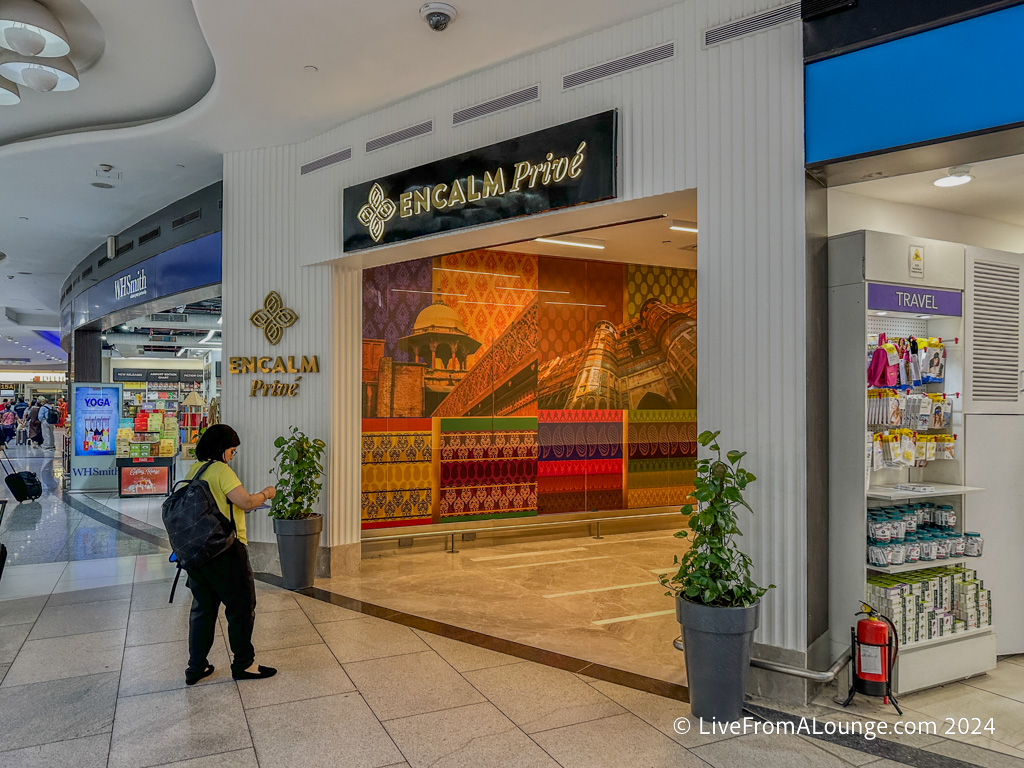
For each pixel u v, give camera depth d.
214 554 3.85
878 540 4.00
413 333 7.79
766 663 3.80
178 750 3.20
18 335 22.39
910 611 4.00
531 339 8.41
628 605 5.71
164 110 6.42
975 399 4.51
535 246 7.87
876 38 3.55
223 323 6.91
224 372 6.87
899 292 4.14
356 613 5.39
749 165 3.98
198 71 5.65
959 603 4.20
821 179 3.95
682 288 9.32
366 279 7.55
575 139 4.60
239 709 3.63
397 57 4.98
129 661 4.30
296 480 6.24
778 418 3.86
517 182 4.91
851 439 4.00
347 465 6.65
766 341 3.91
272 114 5.98
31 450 23.03
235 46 4.81
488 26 4.55
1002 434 4.58
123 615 5.24
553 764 3.09
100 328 12.60
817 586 3.90
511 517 8.27
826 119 3.71
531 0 4.23
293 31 4.61
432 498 7.87
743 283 3.99
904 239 4.14
